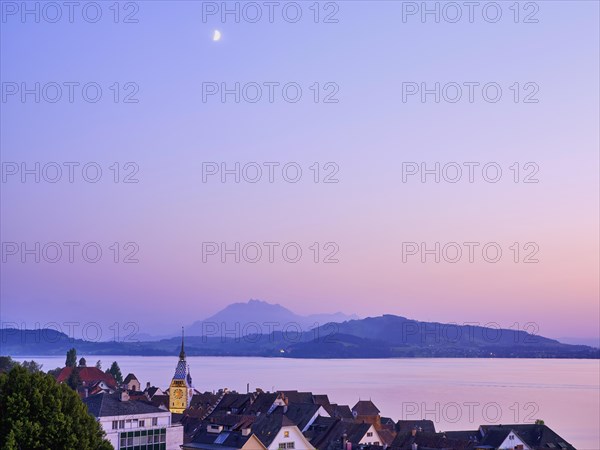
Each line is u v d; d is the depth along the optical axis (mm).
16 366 116812
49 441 109875
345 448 197875
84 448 112812
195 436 182000
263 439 173375
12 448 104875
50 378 115812
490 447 198750
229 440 173500
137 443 167875
